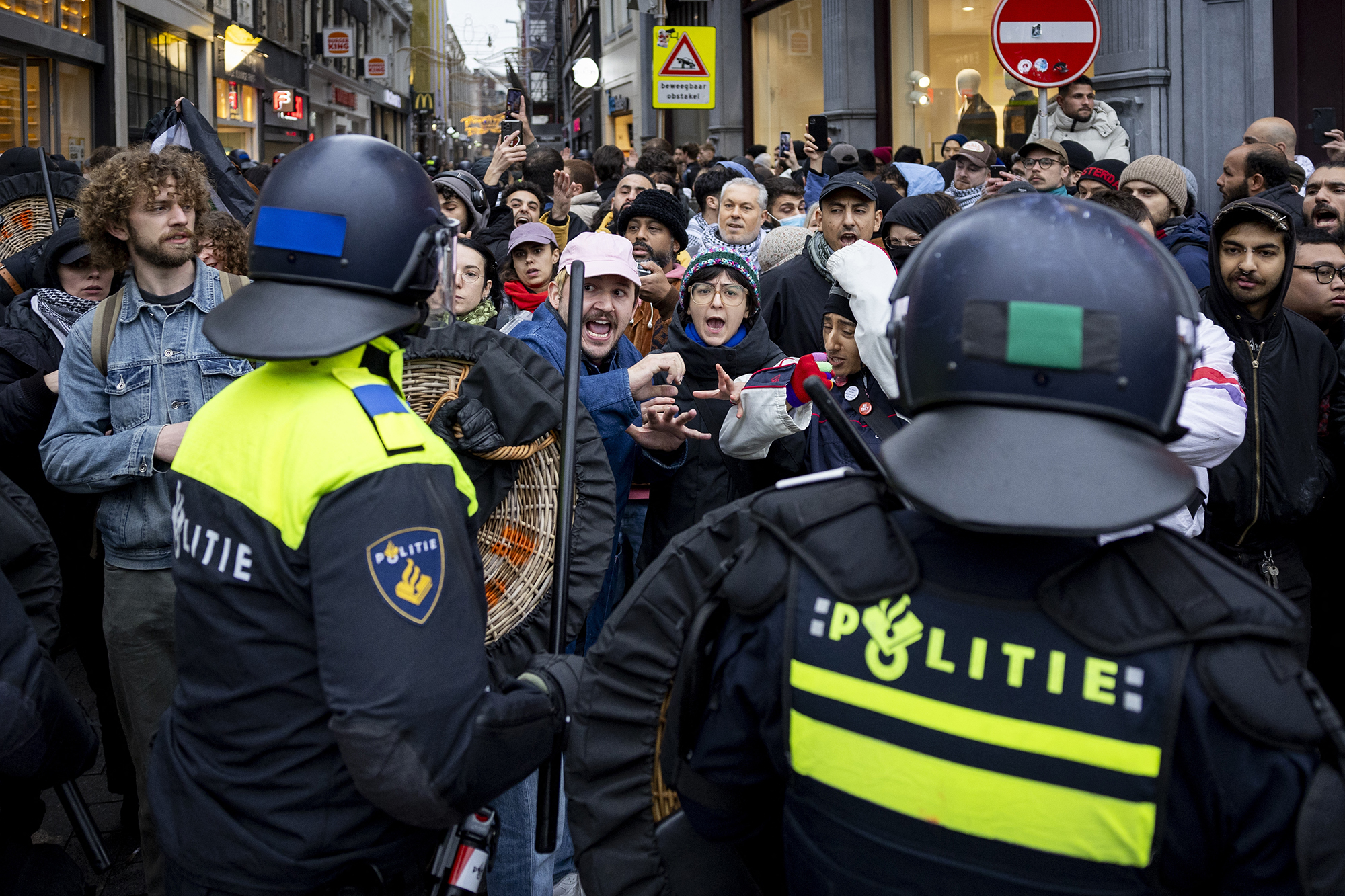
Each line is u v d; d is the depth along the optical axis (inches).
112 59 632.4
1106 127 269.0
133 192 105.7
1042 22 205.5
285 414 62.0
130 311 109.3
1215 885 43.6
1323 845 40.4
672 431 111.3
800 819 49.1
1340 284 136.3
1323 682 137.0
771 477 120.7
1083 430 42.8
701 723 52.4
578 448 90.8
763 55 609.9
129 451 102.7
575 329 83.4
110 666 110.7
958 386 44.3
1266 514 123.1
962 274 45.0
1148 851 41.6
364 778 58.0
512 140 257.8
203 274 112.7
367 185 62.4
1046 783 42.3
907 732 44.4
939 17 418.6
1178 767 41.7
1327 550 134.5
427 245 63.2
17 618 72.1
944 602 44.8
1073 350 42.7
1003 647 43.4
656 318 167.8
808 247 168.9
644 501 125.6
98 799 138.6
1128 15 280.5
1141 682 41.6
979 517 41.0
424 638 59.1
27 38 522.6
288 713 61.8
